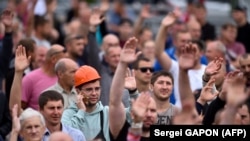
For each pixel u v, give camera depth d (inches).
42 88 828.6
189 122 573.9
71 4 1366.9
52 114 689.0
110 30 1266.0
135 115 619.8
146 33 1119.0
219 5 1460.4
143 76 826.2
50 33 1081.4
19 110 741.9
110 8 1375.5
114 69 907.4
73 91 780.0
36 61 904.9
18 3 1234.0
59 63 785.6
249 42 1149.7
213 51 943.0
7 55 887.7
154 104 642.8
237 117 641.6
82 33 1112.8
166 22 913.5
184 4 1409.9
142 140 638.5
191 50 602.5
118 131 666.2
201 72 885.2
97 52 913.5
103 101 834.8
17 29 1064.2
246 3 1240.8
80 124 706.8
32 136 664.4
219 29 1387.8
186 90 603.8
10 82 823.1
